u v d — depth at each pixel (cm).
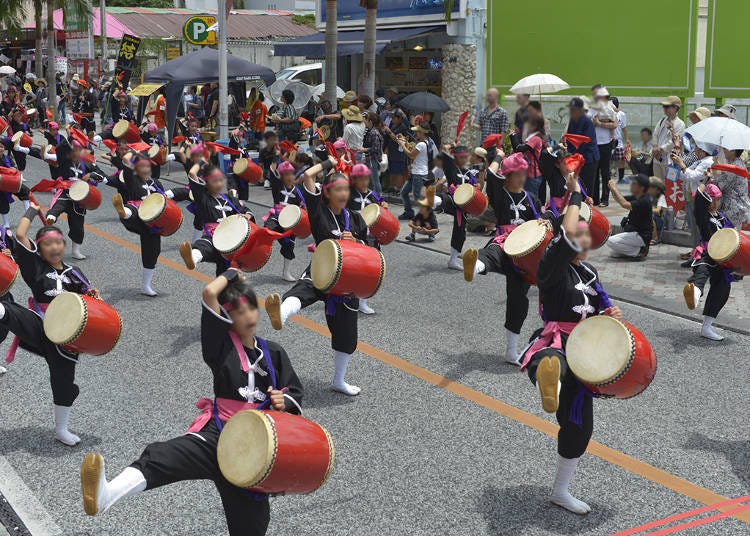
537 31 2030
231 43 3888
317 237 736
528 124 908
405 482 577
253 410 411
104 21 3719
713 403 714
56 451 626
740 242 820
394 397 728
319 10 2555
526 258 688
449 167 1197
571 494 561
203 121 2580
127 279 1130
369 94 1911
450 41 2166
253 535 439
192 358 826
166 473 428
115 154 1221
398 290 1080
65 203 1193
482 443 637
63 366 623
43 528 519
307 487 414
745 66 1794
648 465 604
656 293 1056
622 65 1928
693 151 1273
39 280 640
